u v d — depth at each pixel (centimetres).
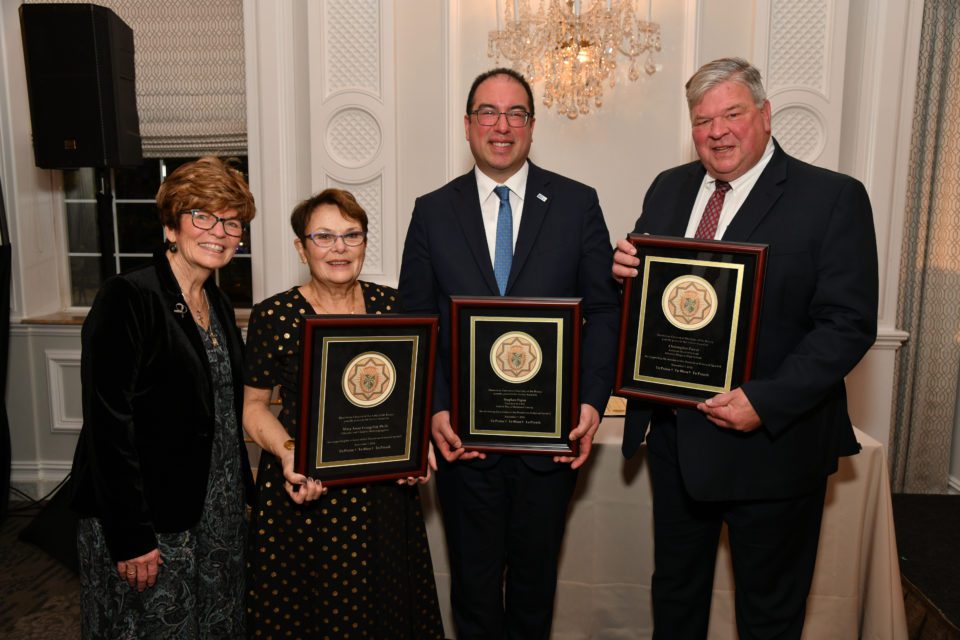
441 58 282
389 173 287
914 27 271
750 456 149
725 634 202
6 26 313
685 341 149
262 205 297
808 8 266
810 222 144
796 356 142
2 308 303
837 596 194
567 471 167
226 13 321
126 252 348
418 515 166
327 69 286
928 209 310
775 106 270
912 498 324
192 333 146
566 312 153
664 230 166
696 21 271
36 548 279
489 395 158
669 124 283
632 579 205
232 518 157
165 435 142
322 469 142
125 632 144
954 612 231
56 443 332
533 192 171
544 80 284
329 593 149
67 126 259
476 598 172
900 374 324
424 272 174
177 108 328
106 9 259
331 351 140
